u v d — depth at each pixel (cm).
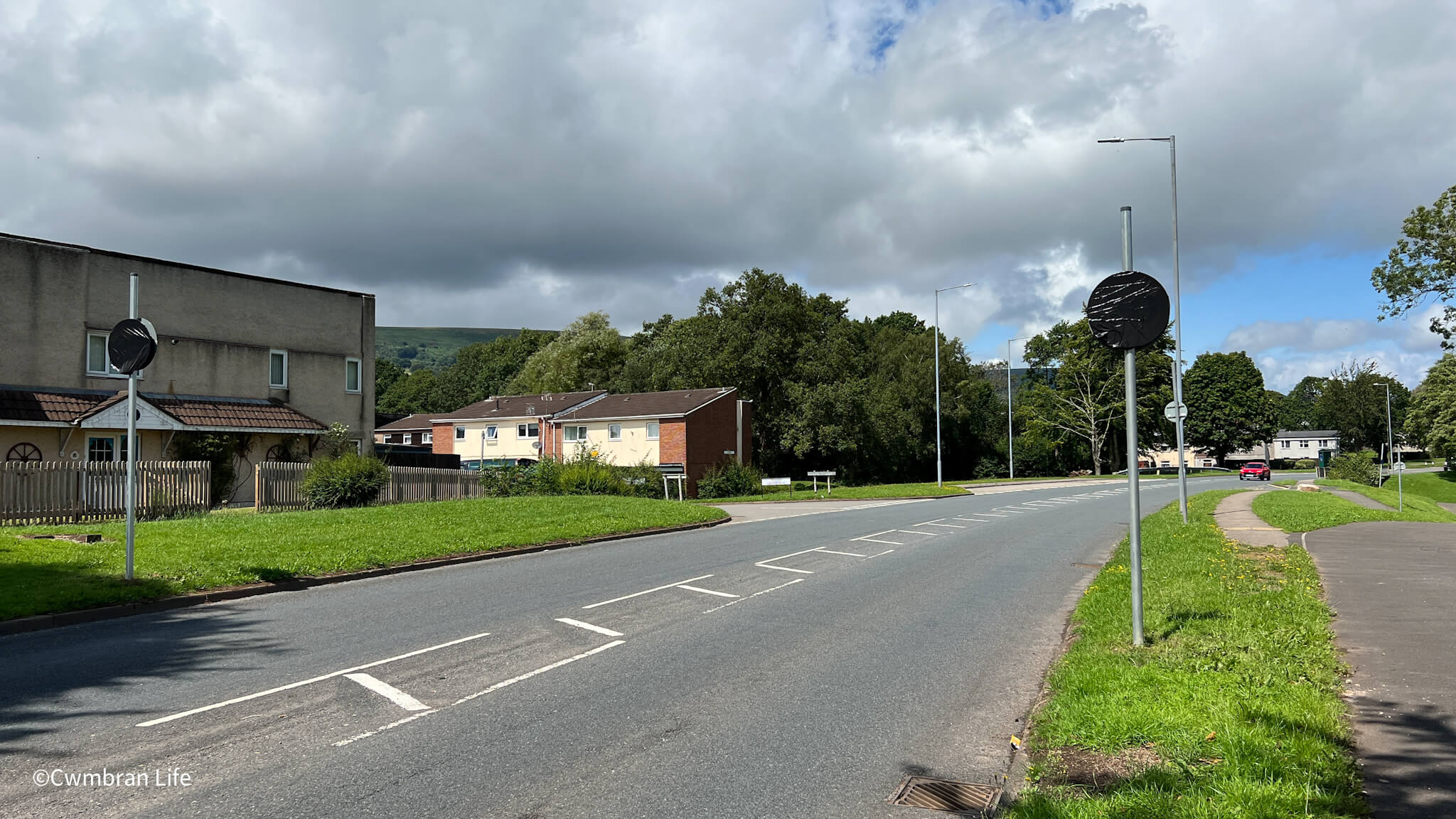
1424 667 665
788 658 793
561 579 1269
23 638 859
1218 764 462
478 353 10956
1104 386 7138
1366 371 10725
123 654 790
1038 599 1120
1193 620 838
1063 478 6391
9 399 2269
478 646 827
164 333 2700
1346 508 2536
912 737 577
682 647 830
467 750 541
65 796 464
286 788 477
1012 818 420
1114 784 450
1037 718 589
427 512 1948
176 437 2567
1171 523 2139
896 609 1037
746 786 487
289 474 2289
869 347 7594
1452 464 7869
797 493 4156
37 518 1727
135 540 1393
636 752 541
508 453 5544
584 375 7656
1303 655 692
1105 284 771
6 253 2367
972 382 7256
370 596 1110
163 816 439
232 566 1198
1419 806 408
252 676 713
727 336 5575
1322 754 467
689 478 4588
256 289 2961
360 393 3291
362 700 645
